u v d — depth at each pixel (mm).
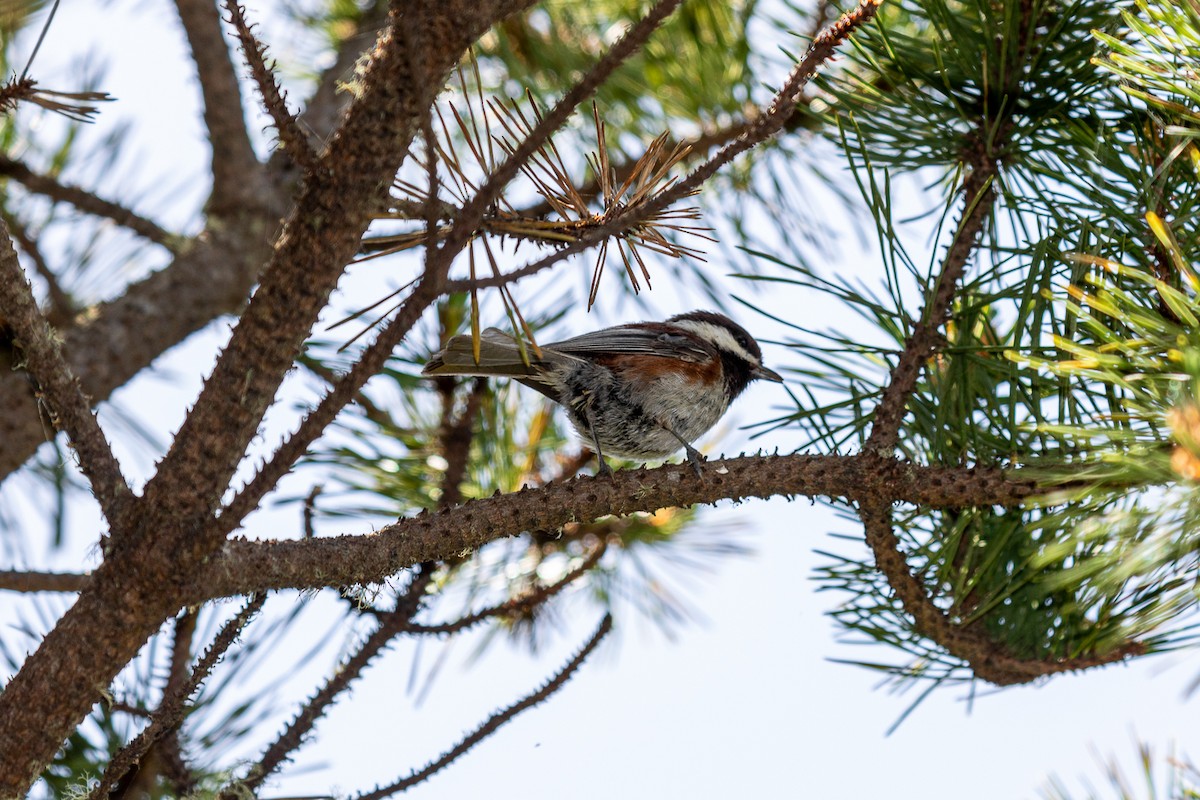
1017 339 6234
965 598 6863
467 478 9688
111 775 5688
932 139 7258
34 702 5637
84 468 5691
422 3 4855
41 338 5531
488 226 5703
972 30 7234
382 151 5176
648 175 6211
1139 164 6223
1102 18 6930
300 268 5289
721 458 6895
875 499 6621
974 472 6523
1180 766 5988
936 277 6871
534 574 9648
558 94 11133
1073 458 6199
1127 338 5727
